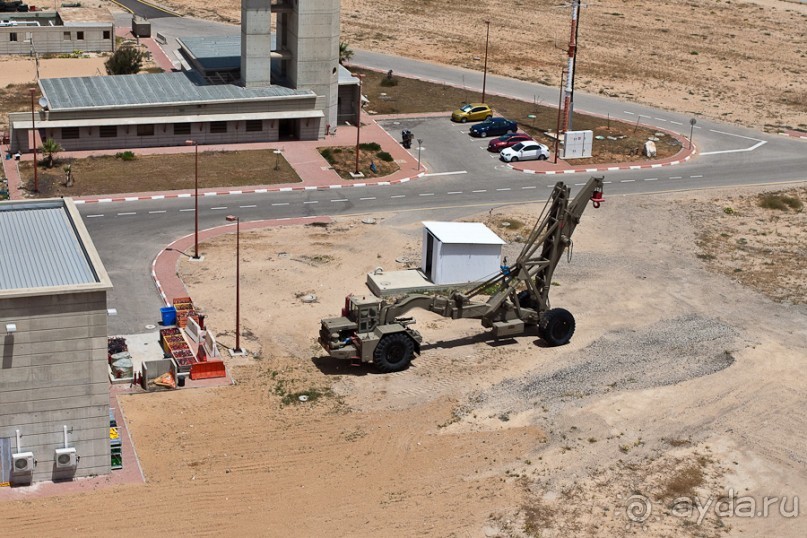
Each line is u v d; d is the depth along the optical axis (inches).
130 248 3110.2
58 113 3804.1
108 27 5201.8
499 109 4704.7
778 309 2915.8
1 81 4667.8
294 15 4067.4
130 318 2672.2
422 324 2738.7
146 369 2345.0
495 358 2564.0
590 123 4579.2
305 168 3865.7
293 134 4180.6
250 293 2849.4
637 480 2092.8
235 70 4318.4
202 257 3068.4
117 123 3870.6
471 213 3543.3
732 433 2273.6
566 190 2546.8
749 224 3587.6
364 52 5565.9
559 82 5216.5
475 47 5772.6
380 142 4192.9
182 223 3324.3
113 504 1946.4
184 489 2004.2
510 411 2326.5
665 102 5002.5
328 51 4099.4
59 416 1975.9
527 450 2181.3
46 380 1948.8
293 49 4116.6
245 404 2313.0
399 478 2074.3
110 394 2319.1
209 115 3983.8
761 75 5570.9
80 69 4911.4
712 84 5354.3
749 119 4808.1
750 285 3075.8
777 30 6515.8
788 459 2188.7
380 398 2363.4
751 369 2551.7
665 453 2187.5
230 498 1984.5
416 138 4279.0
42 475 2001.7
